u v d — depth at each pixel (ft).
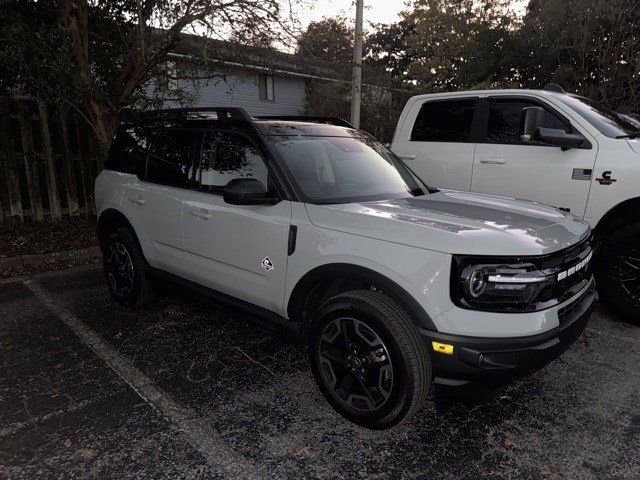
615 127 14.74
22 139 23.85
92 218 26.18
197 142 12.22
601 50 36.70
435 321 7.90
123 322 13.99
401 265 8.13
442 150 17.34
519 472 8.00
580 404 9.98
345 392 9.17
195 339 12.88
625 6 34.65
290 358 11.86
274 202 9.99
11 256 19.80
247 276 10.68
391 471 7.98
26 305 15.38
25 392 10.21
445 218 9.05
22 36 20.02
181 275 12.73
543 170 14.76
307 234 9.34
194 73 24.77
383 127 52.37
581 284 9.53
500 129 16.07
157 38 21.48
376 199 10.62
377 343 8.44
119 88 23.44
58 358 11.76
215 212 11.10
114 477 7.77
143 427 9.06
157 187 13.03
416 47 95.91
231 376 10.98
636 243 12.91
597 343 12.73
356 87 30.66
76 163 25.99
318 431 9.02
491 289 7.77
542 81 49.29
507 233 8.31
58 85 22.08
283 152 10.59
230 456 8.30
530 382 10.82
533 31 49.14
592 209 13.82
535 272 7.91
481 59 54.03
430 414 9.63
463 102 17.13
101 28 23.91
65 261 20.42
